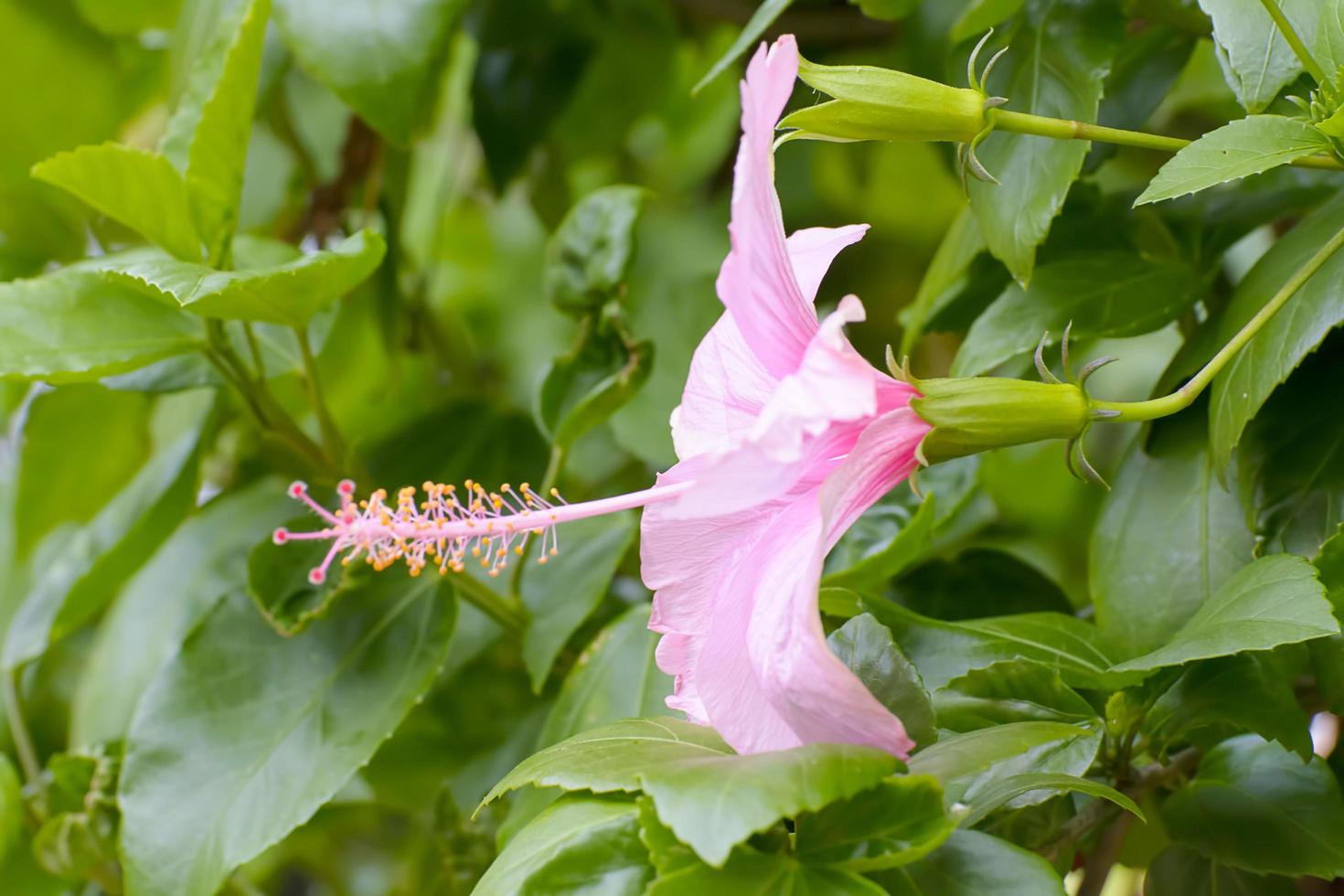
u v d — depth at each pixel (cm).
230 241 89
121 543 94
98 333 87
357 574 89
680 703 79
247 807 87
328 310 93
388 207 98
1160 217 87
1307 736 80
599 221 89
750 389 79
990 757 78
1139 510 84
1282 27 80
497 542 91
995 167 84
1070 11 85
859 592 83
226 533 97
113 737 95
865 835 77
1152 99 87
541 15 99
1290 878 82
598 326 89
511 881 77
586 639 94
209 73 90
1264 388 80
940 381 79
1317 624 77
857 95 80
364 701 88
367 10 90
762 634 77
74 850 91
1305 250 81
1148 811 87
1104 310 85
